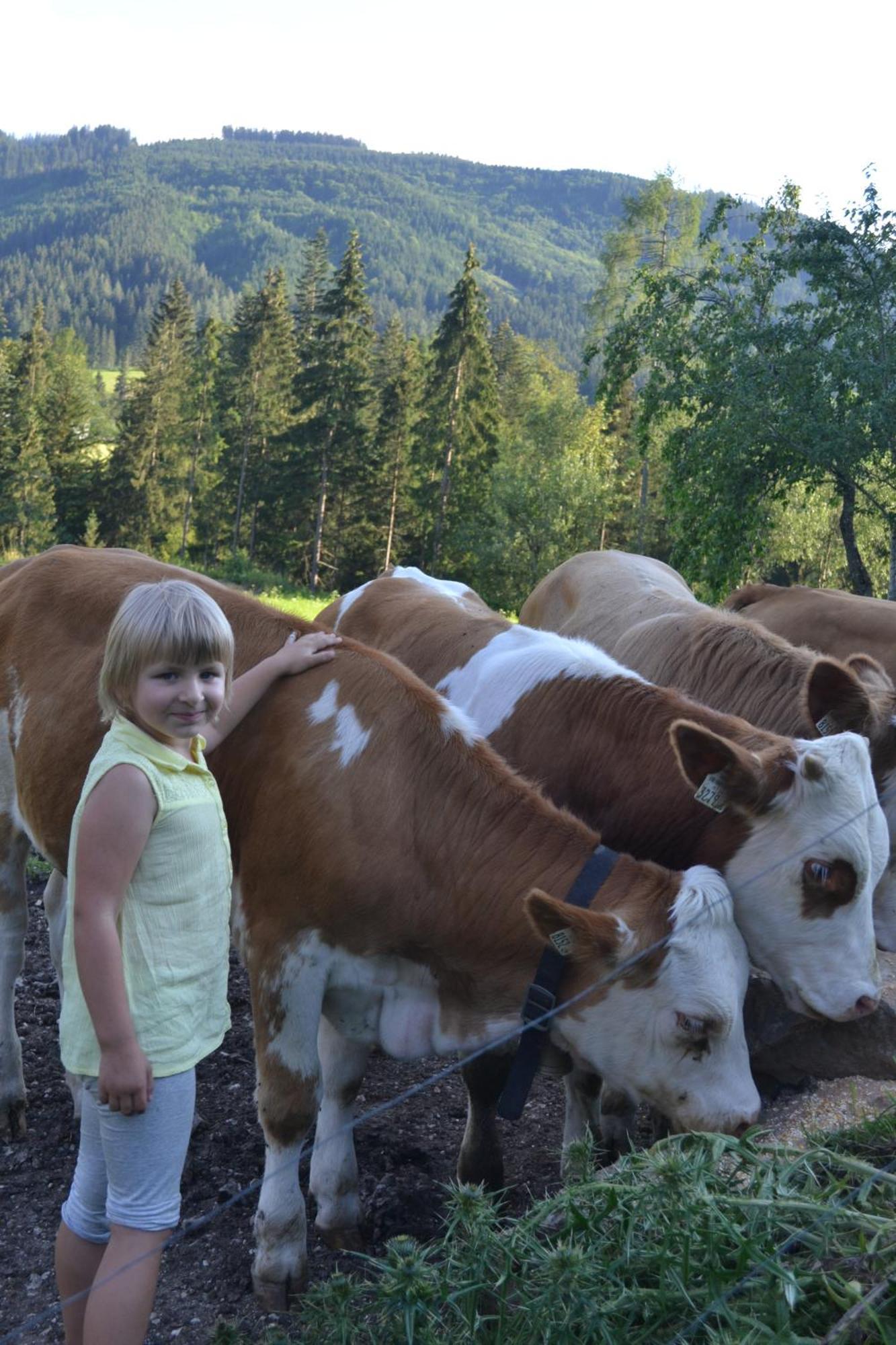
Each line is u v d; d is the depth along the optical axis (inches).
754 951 136.0
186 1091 99.0
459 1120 167.8
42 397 2760.8
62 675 145.3
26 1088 168.2
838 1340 84.2
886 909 171.8
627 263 1515.7
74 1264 104.7
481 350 2095.2
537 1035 120.2
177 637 96.9
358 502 2249.0
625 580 244.1
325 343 2148.1
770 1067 147.4
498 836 121.7
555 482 1953.7
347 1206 136.9
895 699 172.7
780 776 131.5
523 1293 95.3
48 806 142.3
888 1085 140.1
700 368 829.8
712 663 182.7
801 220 812.6
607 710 151.7
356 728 127.3
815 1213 94.4
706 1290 90.6
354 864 121.3
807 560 1450.5
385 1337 98.4
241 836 131.0
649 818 143.6
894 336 729.0
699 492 794.8
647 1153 111.0
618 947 111.7
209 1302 125.9
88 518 2637.8
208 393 2815.0
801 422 718.5
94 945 93.0
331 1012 130.9
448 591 219.1
